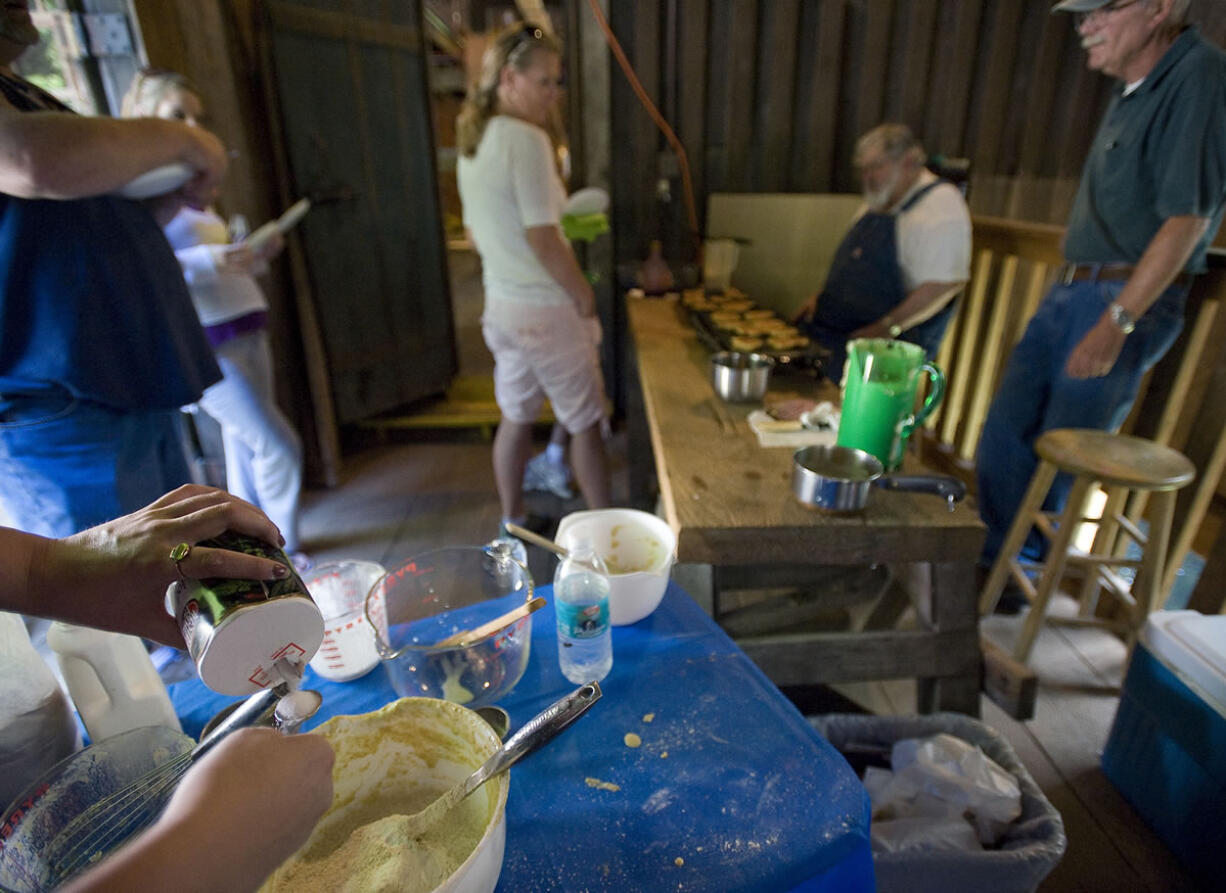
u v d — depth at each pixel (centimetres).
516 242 214
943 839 108
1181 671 142
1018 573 211
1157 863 144
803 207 325
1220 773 133
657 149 336
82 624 62
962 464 316
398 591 100
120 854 35
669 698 85
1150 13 168
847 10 304
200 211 210
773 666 137
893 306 262
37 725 66
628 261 358
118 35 229
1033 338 225
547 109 209
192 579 58
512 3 682
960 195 239
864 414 128
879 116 322
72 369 129
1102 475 169
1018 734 178
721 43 315
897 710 182
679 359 211
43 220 122
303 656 61
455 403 398
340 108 311
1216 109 165
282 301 300
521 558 119
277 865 41
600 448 250
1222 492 277
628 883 63
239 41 269
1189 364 201
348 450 366
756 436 150
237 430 224
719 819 69
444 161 953
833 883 68
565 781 74
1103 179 193
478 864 52
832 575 177
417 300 378
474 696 82
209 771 40
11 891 49
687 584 147
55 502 137
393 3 338
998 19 301
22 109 124
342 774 67
